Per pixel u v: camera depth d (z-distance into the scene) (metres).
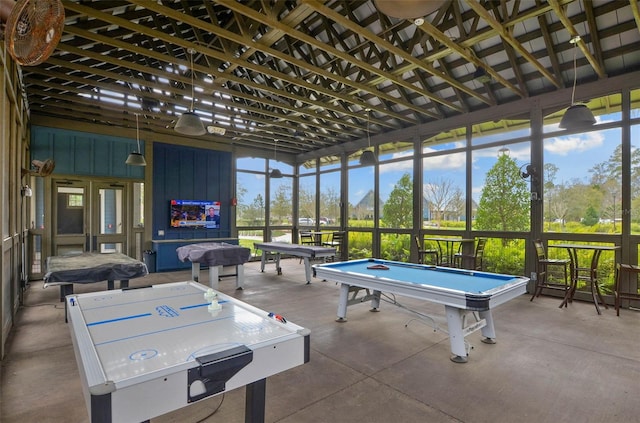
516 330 3.98
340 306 4.34
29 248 6.66
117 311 2.08
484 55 5.56
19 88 4.83
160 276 7.39
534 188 5.94
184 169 8.81
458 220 7.06
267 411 2.30
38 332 3.85
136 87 6.53
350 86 5.65
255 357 1.47
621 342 3.59
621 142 5.14
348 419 2.22
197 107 6.73
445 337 3.74
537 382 2.72
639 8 4.23
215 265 5.81
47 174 5.46
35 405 2.37
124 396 1.14
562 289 5.20
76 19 4.18
